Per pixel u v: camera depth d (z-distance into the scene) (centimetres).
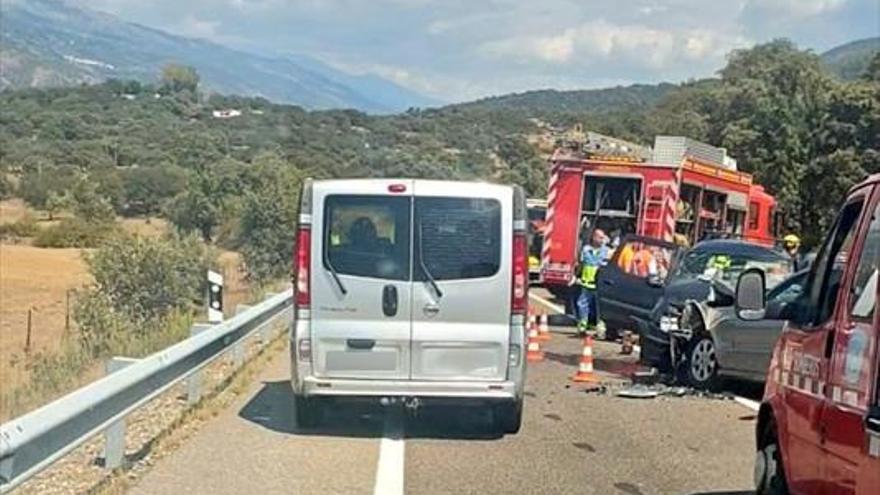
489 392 1125
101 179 9112
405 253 1124
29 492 862
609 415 1298
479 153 8156
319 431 1159
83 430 830
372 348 1120
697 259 1747
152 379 1027
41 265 6084
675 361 1538
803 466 718
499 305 1127
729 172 2700
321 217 1129
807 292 755
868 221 646
